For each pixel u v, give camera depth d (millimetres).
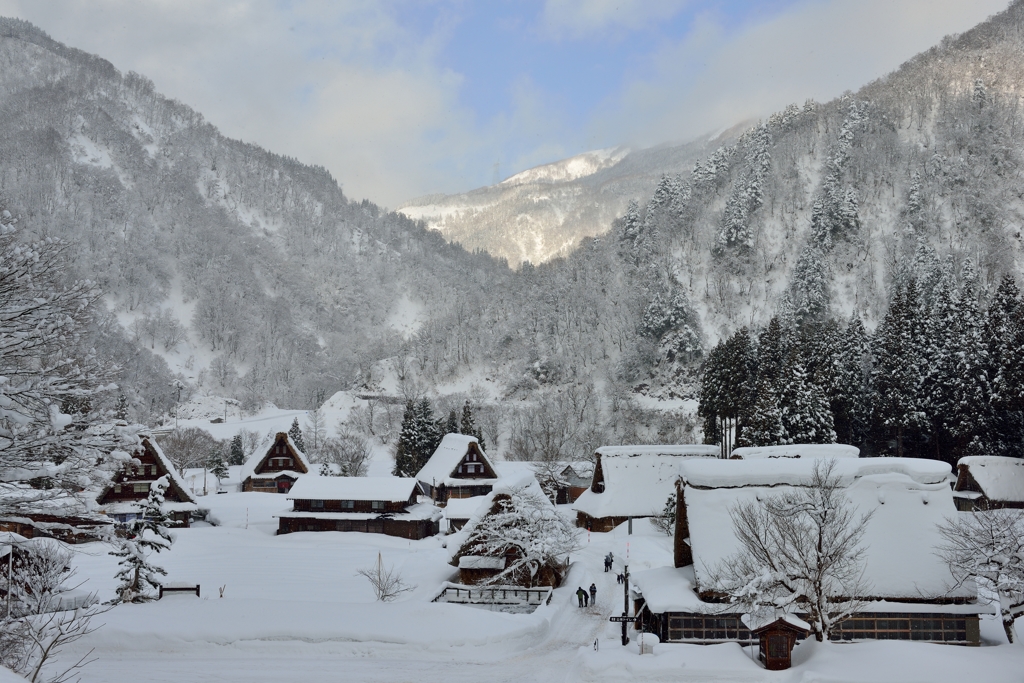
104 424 19234
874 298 180125
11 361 18328
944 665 27781
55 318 18500
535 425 148500
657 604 34625
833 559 30516
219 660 31391
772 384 94875
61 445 18125
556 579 51906
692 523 36719
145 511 41719
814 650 29750
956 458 83500
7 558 24000
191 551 66812
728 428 91938
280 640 33906
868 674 26969
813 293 179250
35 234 20078
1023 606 31891
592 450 129875
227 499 101000
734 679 27969
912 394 87938
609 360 193000
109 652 32062
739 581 31484
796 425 83625
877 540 35844
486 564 50562
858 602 31781
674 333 187500
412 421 119438
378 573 46312
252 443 164250
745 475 37812
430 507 86562
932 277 157500
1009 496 66562
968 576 33031
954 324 95000
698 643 34625
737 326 191500
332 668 30484
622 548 67875
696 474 38219
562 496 101000
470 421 120312
